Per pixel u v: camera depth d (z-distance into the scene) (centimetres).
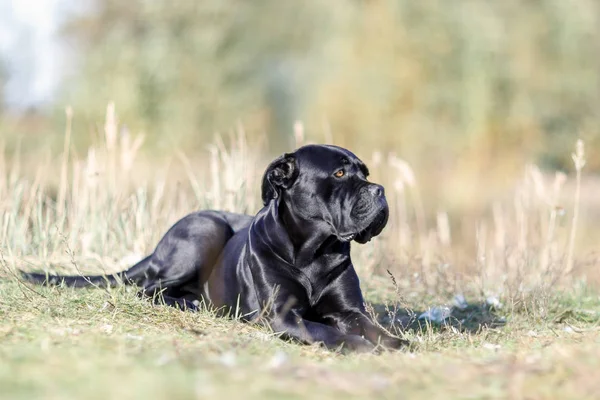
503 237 1202
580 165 1135
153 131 3438
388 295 1060
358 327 775
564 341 740
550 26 3431
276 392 456
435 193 2950
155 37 3669
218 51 3756
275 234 804
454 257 1346
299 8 3812
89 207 1270
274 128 3816
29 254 1182
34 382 461
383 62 3388
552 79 3391
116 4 3800
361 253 1194
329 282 798
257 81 3809
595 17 3488
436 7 3366
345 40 3516
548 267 1062
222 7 3784
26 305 786
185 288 938
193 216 948
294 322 752
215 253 920
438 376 524
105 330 692
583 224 1983
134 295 884
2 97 3525
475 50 3300
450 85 3344
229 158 1273
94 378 472
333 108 3406
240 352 621
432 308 936
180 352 592
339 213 775
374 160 1277
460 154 3238
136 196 1294
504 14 3394
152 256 950
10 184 1289
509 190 2967
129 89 3431
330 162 787
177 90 3600
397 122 3341
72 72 3544
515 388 488
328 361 633
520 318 916
